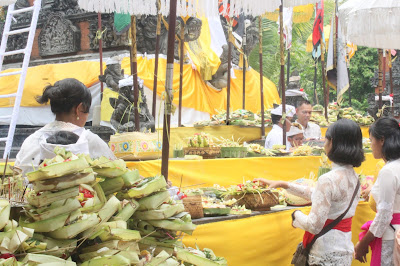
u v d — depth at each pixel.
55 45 9.16
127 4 4.83
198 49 8.97
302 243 3.51
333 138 3.44
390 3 5.54
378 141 3.68
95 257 1.80
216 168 4.57
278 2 5.14
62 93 2.84
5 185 2.09
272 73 13.35
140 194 2.04
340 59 8.31
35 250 1.70
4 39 6.07
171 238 2.18
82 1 4.82
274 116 6.55
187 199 3.31
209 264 2.21
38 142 2.85
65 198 1.79
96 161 2.00
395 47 6.22
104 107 6.16
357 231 4.46
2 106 8.52
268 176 4.92
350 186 3.41
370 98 10.92
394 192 3.47
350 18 5.75
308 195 3.96
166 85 3.00
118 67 6.19
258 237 3.62
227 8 5.15
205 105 8.96
